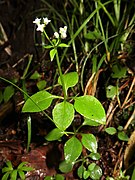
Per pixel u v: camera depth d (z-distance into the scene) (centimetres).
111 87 27
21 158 26
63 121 20
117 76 27
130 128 26
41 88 28
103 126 27
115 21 31
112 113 27
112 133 25
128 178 25
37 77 30
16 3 37
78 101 21
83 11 32
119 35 28
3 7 37
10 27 36
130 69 28
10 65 33
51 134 23
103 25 32
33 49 33
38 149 26
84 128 27
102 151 27
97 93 28
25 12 35
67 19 33
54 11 32
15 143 27
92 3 33
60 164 25
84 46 31
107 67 28
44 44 32
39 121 28
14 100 29
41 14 34
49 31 33
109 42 31
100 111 20
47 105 21
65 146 22
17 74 32
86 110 20
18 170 24
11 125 29
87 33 30
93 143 22
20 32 34
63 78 21
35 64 32
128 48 29
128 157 26
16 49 34
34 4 35
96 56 28
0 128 29
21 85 30
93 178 24
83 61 30
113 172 26
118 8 30
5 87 30
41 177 25
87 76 29
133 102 27
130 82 28
